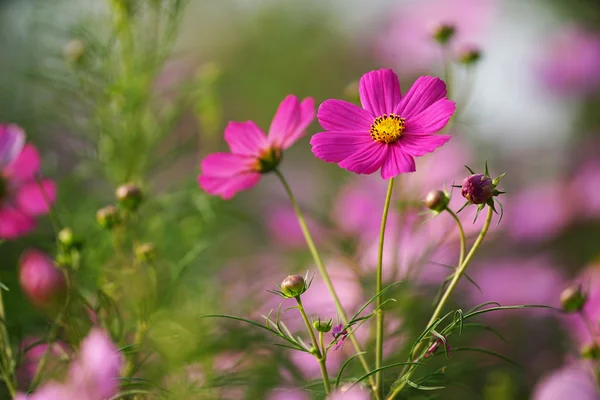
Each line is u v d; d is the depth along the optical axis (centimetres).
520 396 143
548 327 162
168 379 116
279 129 111
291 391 114
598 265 167
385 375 112
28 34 159
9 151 118
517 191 207
